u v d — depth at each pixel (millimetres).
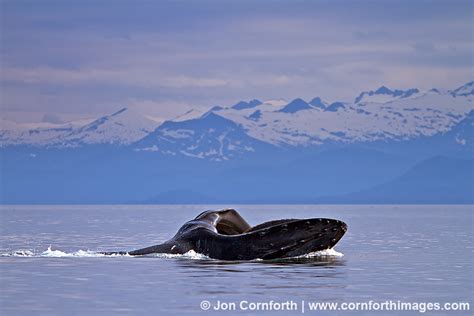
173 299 97000
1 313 89750
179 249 139125
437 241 193625
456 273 120125
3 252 156250
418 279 113250
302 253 135875
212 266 125062
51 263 129875
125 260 133500
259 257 133000
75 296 99188
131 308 91938
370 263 132125
